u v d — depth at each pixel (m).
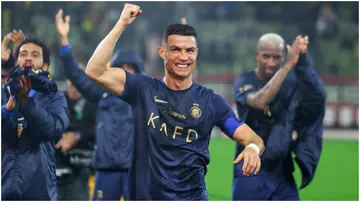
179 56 7.32
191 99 7.49
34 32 35.97
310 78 10.58
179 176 7.39
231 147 28.98
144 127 7.44
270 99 10.25
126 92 7.47
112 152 11.74
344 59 43.00
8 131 8.49
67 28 11.92
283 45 10.74
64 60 11.83
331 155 26.39
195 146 7.46
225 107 7.61
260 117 10.67
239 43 43.25
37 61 8.96
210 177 19.84
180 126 7.41
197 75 40.62
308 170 11.01
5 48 10.26
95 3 40.06
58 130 8.54
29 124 8.40
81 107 12.45
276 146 10.57
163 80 7.64
